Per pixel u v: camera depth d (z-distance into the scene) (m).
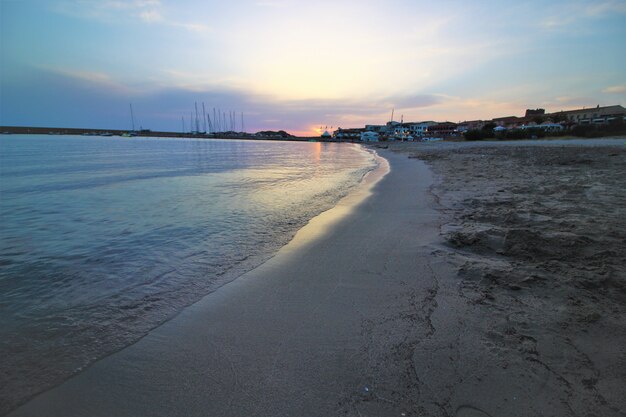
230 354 2.87
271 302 3.79
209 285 4.36
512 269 4.17
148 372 2.70
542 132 55.19
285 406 2.27
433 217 7.21
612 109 86.88
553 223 5.88
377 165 25.00
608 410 2.09
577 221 5.89
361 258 5.03
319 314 3.47
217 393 2.43
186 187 13.56
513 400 2.21
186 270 4.89
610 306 3.26
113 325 3.46
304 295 3.92
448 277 4.16
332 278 4.36
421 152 38.50
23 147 49.81
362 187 12.91
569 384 2.32
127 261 5.32
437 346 2.80
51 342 3.18
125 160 29.44
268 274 4.61
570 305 3.32
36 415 2.29
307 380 2.50
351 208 8.76
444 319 3.22
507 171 14.63
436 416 2.11
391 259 4.91
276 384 2.48
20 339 3.24
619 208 6.74
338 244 5.77
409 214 7.70
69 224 7.65
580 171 12.73
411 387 2.37
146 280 4.59
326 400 2.30
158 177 17.12
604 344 2.72
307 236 6.39
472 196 9.16
